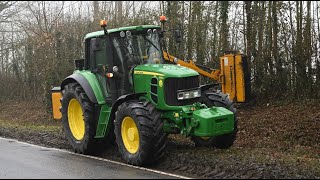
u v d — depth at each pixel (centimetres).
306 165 772
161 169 768
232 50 1673
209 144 920
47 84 1917
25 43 2348
